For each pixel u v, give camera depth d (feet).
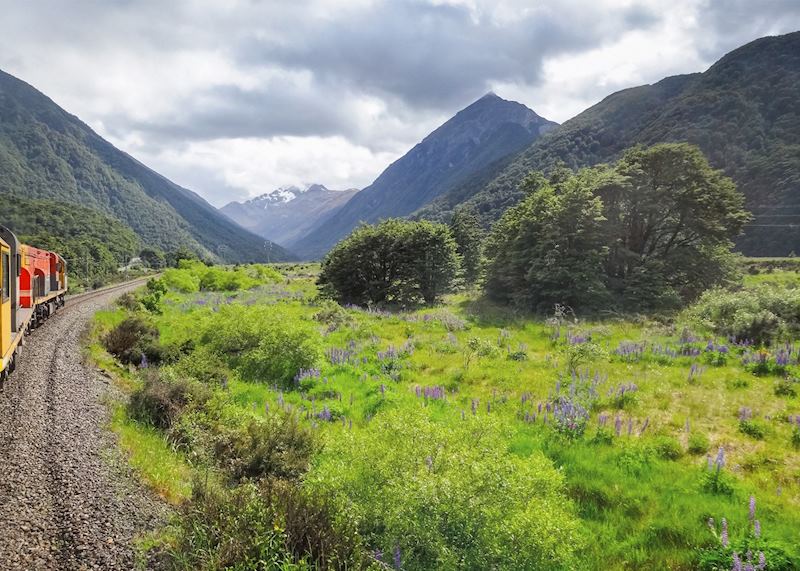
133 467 26.22
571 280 108.58
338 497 20.77
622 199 128.67
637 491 27.37
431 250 151.84
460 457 21.39
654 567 21.47
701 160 122.72
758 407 39.40
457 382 51.85
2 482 22.71
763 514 24.49
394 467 21.62
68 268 312.50
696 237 126.00
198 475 24.95
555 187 152.97
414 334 82.53
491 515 18.57
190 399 37.68
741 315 68.74
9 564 17.15
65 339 62.34
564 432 35.53
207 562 17.12
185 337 67.21
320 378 51.34
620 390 44.04
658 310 105.29
